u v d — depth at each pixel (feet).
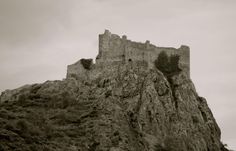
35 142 635.25
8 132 624.18
